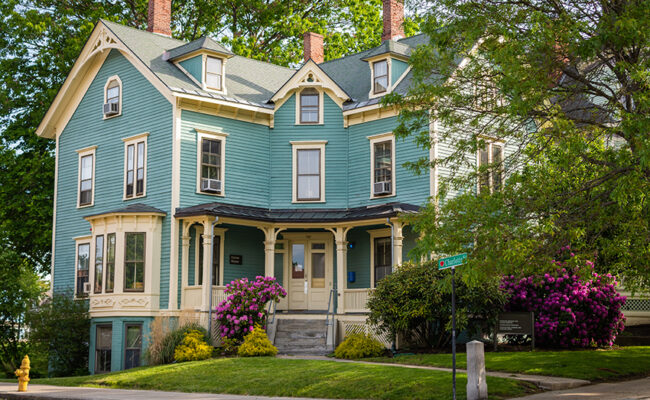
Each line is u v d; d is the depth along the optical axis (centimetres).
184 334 2392
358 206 2838
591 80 1658
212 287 2517
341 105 2919
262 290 2458
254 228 2883
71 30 3575
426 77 1727
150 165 2747
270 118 2939
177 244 2623
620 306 2311
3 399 1866
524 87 1420
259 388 1714
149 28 3181
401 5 3194
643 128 1306
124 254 2638
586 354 2006
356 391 1580
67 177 3109
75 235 3014
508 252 1422
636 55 1528
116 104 2916
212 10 4103
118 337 2625
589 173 1633
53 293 2895
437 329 2286
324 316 2588
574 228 1495
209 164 2748
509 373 1730
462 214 1519
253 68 3191
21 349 3116
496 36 1573
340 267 2655
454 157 1672
